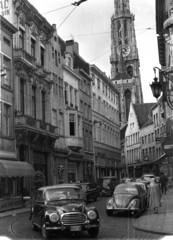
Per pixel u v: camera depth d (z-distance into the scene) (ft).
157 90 55.21
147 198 72.28
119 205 62.64
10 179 96.02
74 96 157.58
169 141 56.24
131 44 465.88
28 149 107.04
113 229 46.65
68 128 145.79
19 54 105.29
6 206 79.36
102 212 70.23
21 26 111.14
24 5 111.75
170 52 96.84
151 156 248.32
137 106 305.53
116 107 243.81
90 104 182.80
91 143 179.52
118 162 237.45
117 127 242.37
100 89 205.67
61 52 148.77
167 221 51.16
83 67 179.11
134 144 296.30
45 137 117.19
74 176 151.94
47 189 46.29
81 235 43.06
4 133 97.04
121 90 431.84
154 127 237.45
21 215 70.59
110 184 131.64
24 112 109.81
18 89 105.70
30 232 46.11
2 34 97.91
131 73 465.88
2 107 96.02
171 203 81.66
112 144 225.15
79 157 156.25
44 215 41.27
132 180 140.05
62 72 145.59
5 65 100.07
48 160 124.06
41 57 128.47
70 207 41.65
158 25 117.80
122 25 453.58
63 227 40.19
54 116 134.31
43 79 123.34
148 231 43.09
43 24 126.31
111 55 472.85
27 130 102.83
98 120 195.21
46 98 126.21
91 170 177.27
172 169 132.36
